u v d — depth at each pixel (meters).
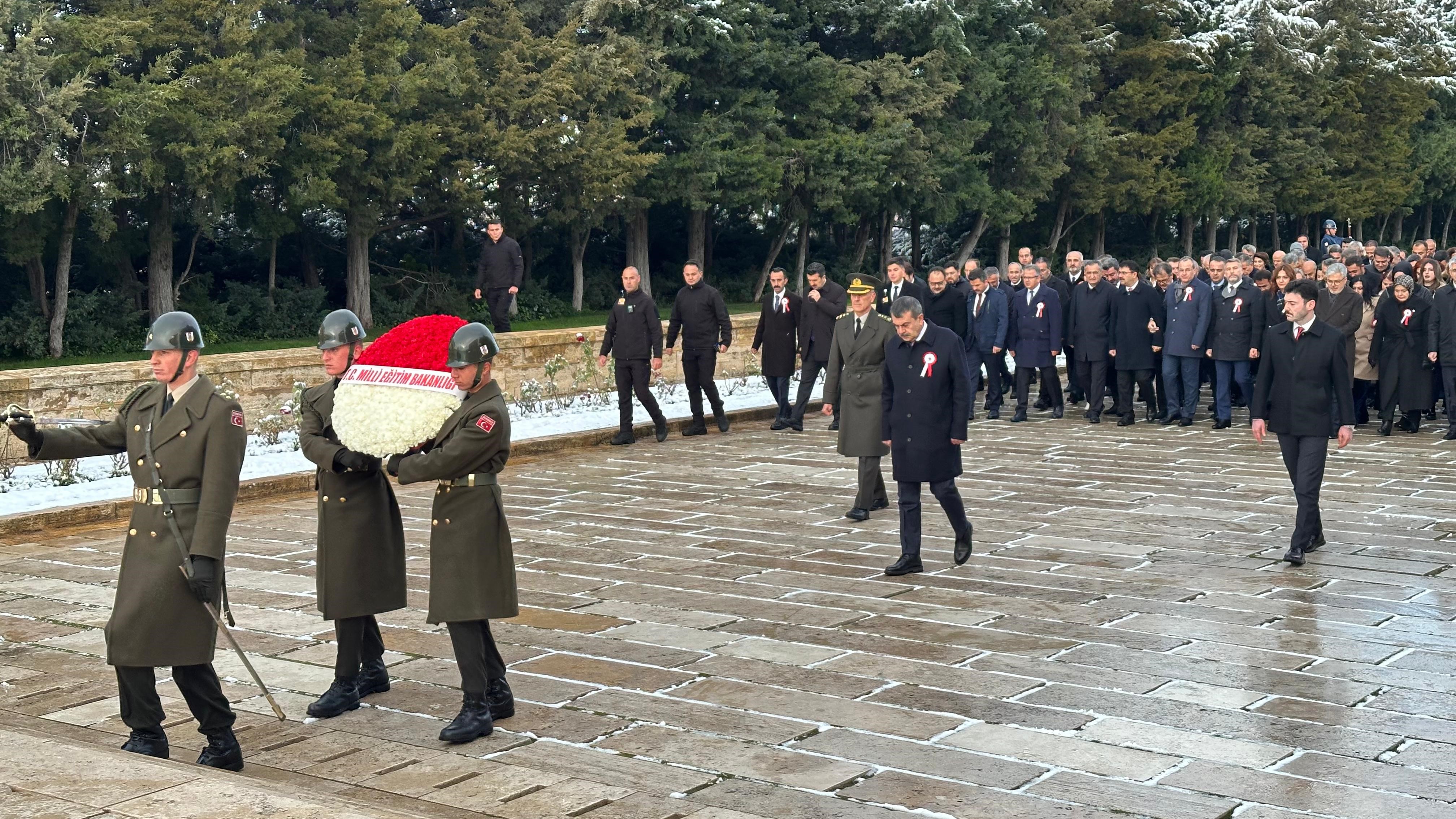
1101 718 6.14
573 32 37.22
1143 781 5.36
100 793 4.27
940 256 56.50
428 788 5.31
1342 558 9.42
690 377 16.27
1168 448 14.74
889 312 15.48
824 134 41.03
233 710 6.39
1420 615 7.91
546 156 35.28
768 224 46.44
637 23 38.44
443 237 42.69
